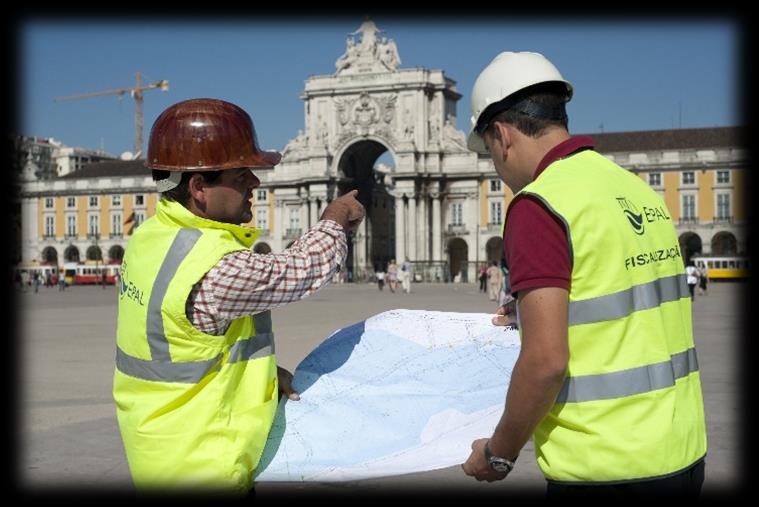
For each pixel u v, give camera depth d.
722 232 55.19
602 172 2.20
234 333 2.37
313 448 2.48
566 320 2.03
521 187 2.32
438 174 58.25
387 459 2.43
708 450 5.82
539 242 2.04
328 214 2.59
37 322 20.52
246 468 2.35
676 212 56.41
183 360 2.30
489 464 2.19
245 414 2.36
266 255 2.38
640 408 2.06
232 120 2.46
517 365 2.05
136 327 2.33
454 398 2.58
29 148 79.94
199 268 2.29
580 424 2.07
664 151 56.62
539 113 2.25
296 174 61.91
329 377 2.64
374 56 58.78
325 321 19.55
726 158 55.00
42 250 69.50
